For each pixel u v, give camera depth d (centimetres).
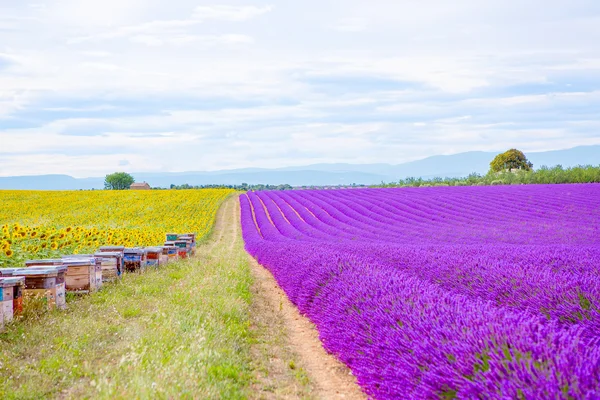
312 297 1009
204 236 3297
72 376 588
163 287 1219
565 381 334
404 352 529
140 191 6656
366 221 3300
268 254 1852
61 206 4628
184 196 5791
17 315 820
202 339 683
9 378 571
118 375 555
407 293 678
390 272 904
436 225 2891
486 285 816
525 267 884
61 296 952
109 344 727
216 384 555
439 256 1147
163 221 3694
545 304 672
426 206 3703
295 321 998
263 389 605
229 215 4741
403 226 2930
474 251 1270
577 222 2638
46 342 714
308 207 4566
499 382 363
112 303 988
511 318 476
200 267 1636
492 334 429
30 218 3706
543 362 370
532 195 3781
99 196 5722
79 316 870
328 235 2819
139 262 1517
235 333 824
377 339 587
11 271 903
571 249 1294
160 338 711
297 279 1134
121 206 4666
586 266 950
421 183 6506
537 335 419
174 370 559
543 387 333
